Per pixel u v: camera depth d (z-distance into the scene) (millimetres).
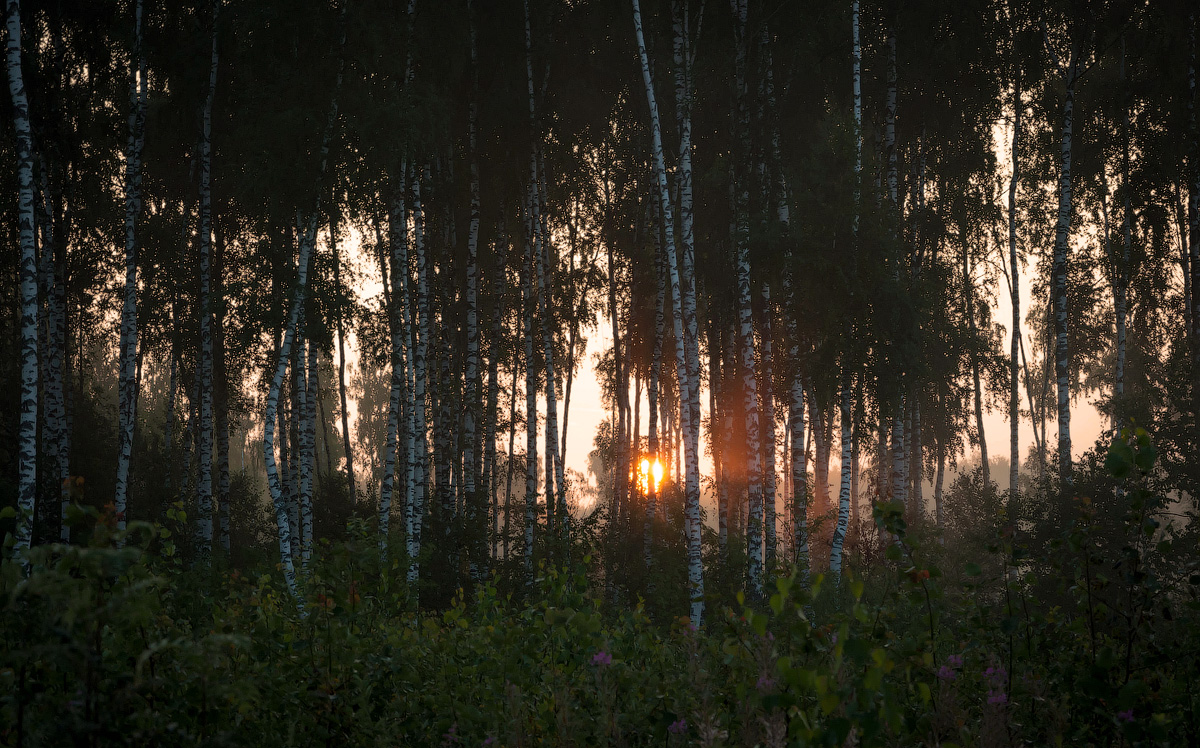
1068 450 21438
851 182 18938
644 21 23172
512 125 24156
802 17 22109
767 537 19797
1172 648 4871
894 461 23672
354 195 17859
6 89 17531
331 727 4320
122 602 3023
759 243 18891
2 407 23734
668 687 4762
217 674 3607
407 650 5539
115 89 21375
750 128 21703
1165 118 24875
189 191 24609
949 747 3641
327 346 19719
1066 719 4273
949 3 23750
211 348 21109
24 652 2896
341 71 17500
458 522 20672
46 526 17531
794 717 3102
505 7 23516
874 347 18625
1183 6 23156
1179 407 19375
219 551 19641
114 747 3113
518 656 5355
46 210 20031
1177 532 9094
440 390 24875
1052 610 5414
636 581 21812
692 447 17406
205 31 19562
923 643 4594
